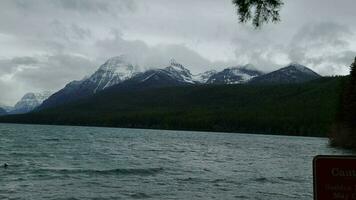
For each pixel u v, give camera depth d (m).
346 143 93.00
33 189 32.84
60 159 59.44
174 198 29.31
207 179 40.00
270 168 51.94
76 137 133.38
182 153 78.06
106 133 178.75
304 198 30.38
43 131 176.62
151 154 73.50
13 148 78.06
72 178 39.53
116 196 29.94
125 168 47.78
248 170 49.16
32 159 58.66
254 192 32.53
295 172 47.81
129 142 114.44
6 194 30.45
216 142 126.69
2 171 44.06
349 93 90.94
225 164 56.62
